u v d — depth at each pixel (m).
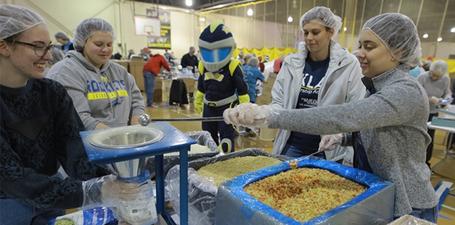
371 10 6.92
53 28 8.31
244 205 0.62
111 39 1.43
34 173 0.68
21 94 0.82
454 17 6.07
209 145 1.38
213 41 2.16
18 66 0.77
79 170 0.81
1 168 0.65
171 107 6.18
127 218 0.59
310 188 0.75
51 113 0.90
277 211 0.59
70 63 1.35
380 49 0.79
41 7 8.02
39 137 0.87
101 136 0.61
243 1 9.20
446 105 3.14
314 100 1.49
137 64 7.50
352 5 6.96
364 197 0.66
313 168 0.89
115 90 1.50
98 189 0.65
